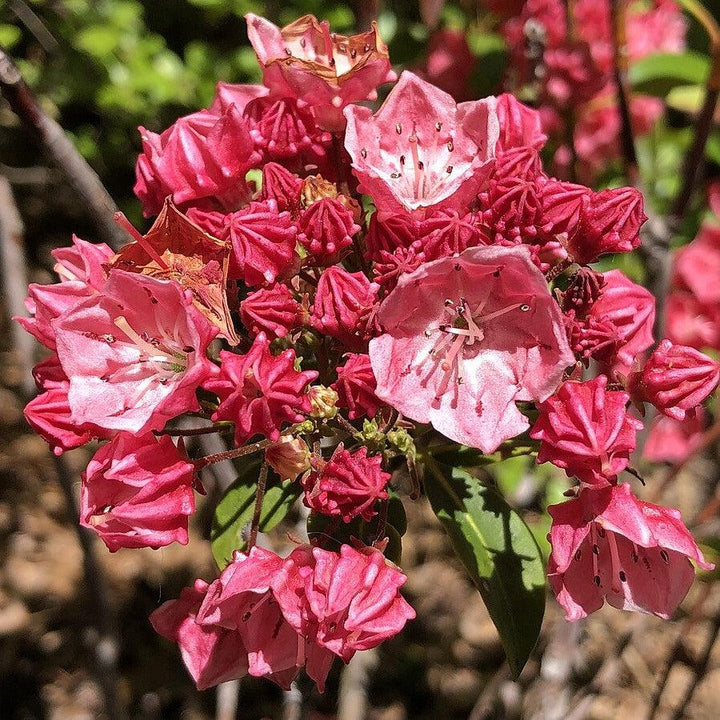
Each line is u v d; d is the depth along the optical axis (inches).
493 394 3.6
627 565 3.7
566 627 7.0
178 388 3.4
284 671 3.7
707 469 9.5
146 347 3.7
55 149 4.4
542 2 6.4
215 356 3.8
